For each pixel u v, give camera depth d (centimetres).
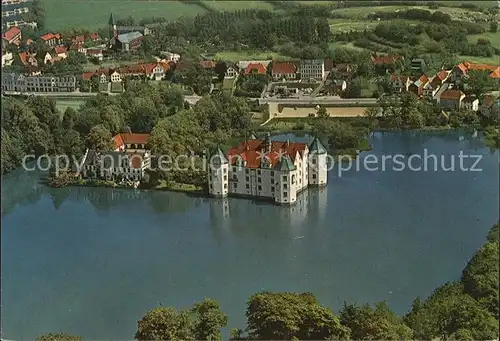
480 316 14038
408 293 16738
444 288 15938
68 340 14588
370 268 18112
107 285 18125
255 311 14088
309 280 17688
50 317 16738
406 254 18825
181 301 17050
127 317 16525
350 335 13625
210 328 14125
